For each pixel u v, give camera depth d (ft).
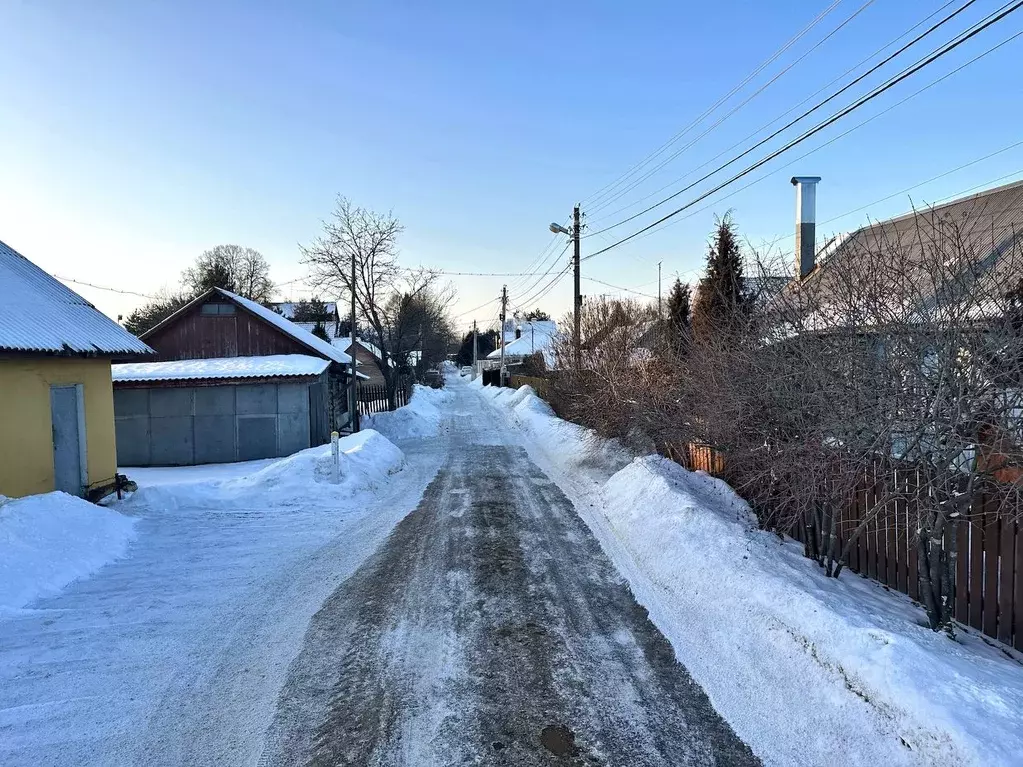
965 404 13.41
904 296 14.75
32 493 29.01
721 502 27.35
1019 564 14.16
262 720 12.22
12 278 34.09
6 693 13.24
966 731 9.80
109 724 12.10
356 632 16.28
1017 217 33.71
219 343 63.52
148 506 30.32
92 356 31.48
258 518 28.63
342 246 95.25
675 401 29.78
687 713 12.28
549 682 13.55
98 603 18.35
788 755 10.83
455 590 19.24
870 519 17.60
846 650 12.67
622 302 74.90
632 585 19.52
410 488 36.35
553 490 35.29
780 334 19.52
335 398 74.18
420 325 130.11
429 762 10.85
